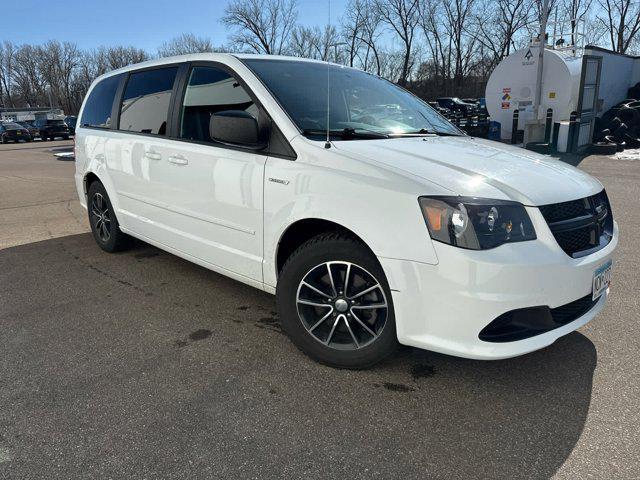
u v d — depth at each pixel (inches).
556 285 95.0
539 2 1299.2
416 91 2041.1
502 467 83.7
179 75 151.6
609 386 106.3
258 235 122.4
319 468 83.7
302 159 112.3
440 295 93.7
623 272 175.8
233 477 81.6
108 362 117.4
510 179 102.0
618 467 83.2
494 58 2001.7
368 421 95.7
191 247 146.6
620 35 1797.5
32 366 115.8
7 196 350.6
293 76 136.8
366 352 108.4
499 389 105.7
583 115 553.3
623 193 326.6
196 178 137.6
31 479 81.1
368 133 124.3
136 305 150.3
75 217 274.5
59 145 1090.1
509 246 92.4
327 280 112.7
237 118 115.2
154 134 157.0
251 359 118.4
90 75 3476.9
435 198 93.9
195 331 133.2
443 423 95.0
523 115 606.9
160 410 99.0
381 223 98.1
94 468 83.6
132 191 169.2
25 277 175.3
